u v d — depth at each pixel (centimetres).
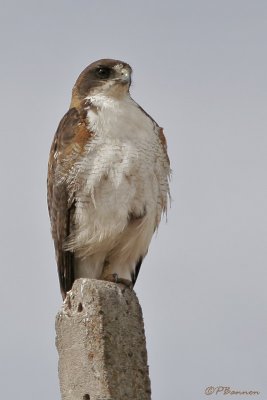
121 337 1034
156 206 1338
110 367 1021
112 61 1394
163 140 1346
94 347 1027
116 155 1292
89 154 1297
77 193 1310
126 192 1299
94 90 1360
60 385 1062
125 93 1352
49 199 1389
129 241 1364
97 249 1366
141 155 1299
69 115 1338
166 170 1349
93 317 1034
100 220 1316
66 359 1055
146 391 1031
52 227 1380
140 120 1316
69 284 1382
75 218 1328
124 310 1043
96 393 1020
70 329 1052
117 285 1055
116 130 1299
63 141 1315
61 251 1364
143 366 1036
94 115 1311
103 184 1298
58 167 1321
